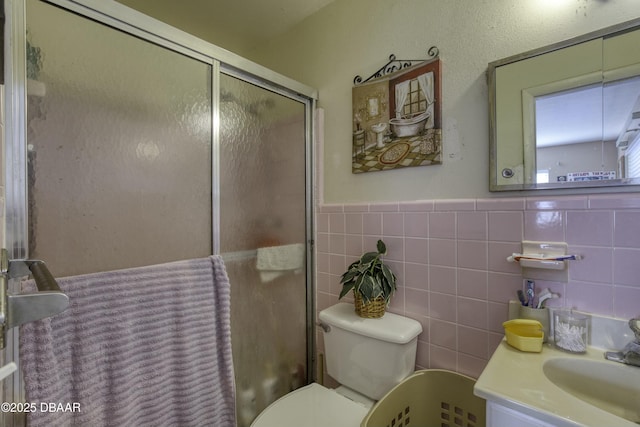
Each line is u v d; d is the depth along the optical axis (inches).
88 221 32.2
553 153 36.4
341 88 57.8
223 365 41.3
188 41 40.3
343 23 57.7
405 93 48.8
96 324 30.6
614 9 33.2
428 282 46.5
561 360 31.7
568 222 35.6
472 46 42.7
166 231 38.5
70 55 31.0
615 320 32.5
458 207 43.6
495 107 40.1
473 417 40.4
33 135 28.5
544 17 37.4
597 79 33.9
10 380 25.6
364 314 48.3
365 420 35.1
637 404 28.7
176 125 39.5
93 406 30.1
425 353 46.8
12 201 27.0
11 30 27.0
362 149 54.0
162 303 35.7
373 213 52.7
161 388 35.4
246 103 48.7
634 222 32.0
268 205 52.4
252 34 70.0
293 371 57.0
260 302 51.0
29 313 16.5
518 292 38.1
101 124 33.1
